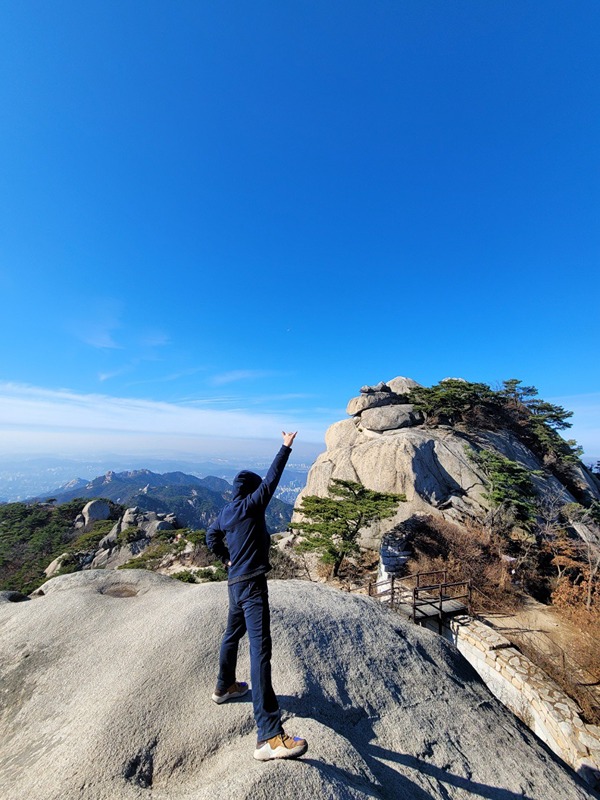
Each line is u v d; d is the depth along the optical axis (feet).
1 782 9.77
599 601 51.85
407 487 82.33
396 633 19.01
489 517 73.26
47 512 195.62
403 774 11.25
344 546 66.80
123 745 10.18
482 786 12.00
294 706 12.38
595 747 27.99
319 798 8.02
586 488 117.50
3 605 20.71
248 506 11.41
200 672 13.24
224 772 9.13
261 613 10.50
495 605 54.24
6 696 13.73
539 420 125.49
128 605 19.43
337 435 115.44
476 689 17.87
